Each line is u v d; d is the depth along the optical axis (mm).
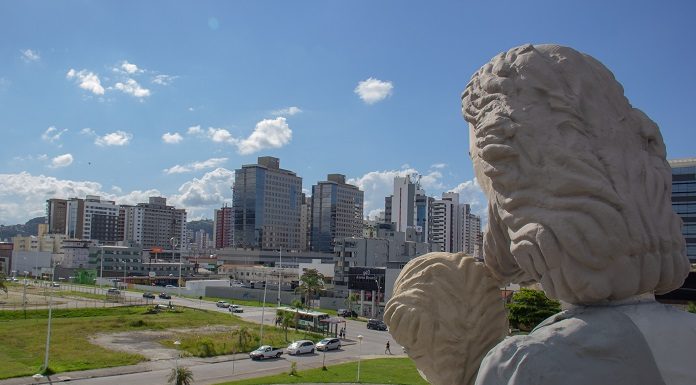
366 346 43969
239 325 53562
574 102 7191
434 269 9180
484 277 9008
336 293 78000
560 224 6789
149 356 37312
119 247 127188
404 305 9148
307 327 51531
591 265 6695
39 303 65938
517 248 7230
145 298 76875
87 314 58312
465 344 8812
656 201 7152
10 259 130875
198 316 59281
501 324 8969
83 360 34875
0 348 38219
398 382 29328
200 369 33781
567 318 6926
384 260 83688
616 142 7184
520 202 7207
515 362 6449
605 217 6691
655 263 6863
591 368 6305
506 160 7391
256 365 35375
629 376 6305
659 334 6477
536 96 7398
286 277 97750
